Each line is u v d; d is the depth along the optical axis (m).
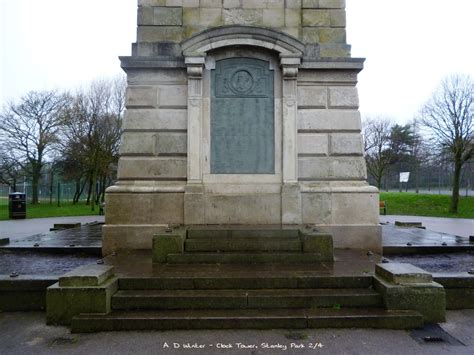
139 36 11.80
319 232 9.56
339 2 12.00
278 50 11.47
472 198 40.25
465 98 34.75
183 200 11.39
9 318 7.20
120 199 11.33
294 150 11.59
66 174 44.38
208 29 11.35
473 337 6.30
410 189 76.12
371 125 63.03
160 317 6.64
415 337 6.29
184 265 8.77
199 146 11.55
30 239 14.08
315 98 11.77
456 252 11.89
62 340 6.20
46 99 42.09
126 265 8.81
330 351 5.79
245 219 11.47
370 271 8.12
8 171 43.62
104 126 39.50
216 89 11.76
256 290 7.51
